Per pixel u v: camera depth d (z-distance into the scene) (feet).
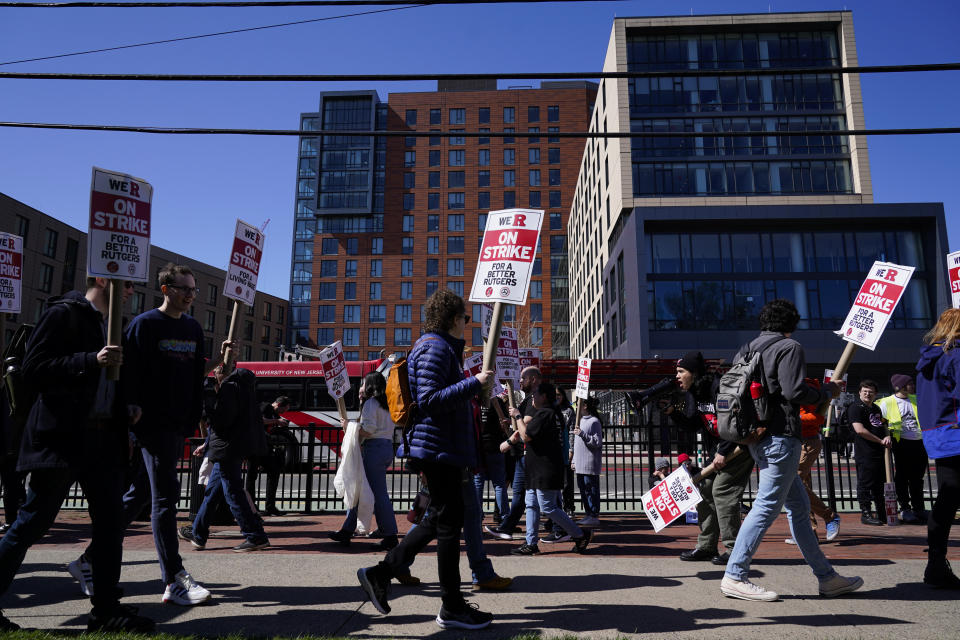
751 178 116.37
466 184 253.65
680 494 17.24
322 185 258.57
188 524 26.71
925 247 108.78
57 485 11.43
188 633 11.36
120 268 11.86
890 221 109.81
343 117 263.49
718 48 122.11
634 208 111.55
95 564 11.52
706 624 11.90
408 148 259.19
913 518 27.84
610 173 131.03
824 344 105.29
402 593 14.55
